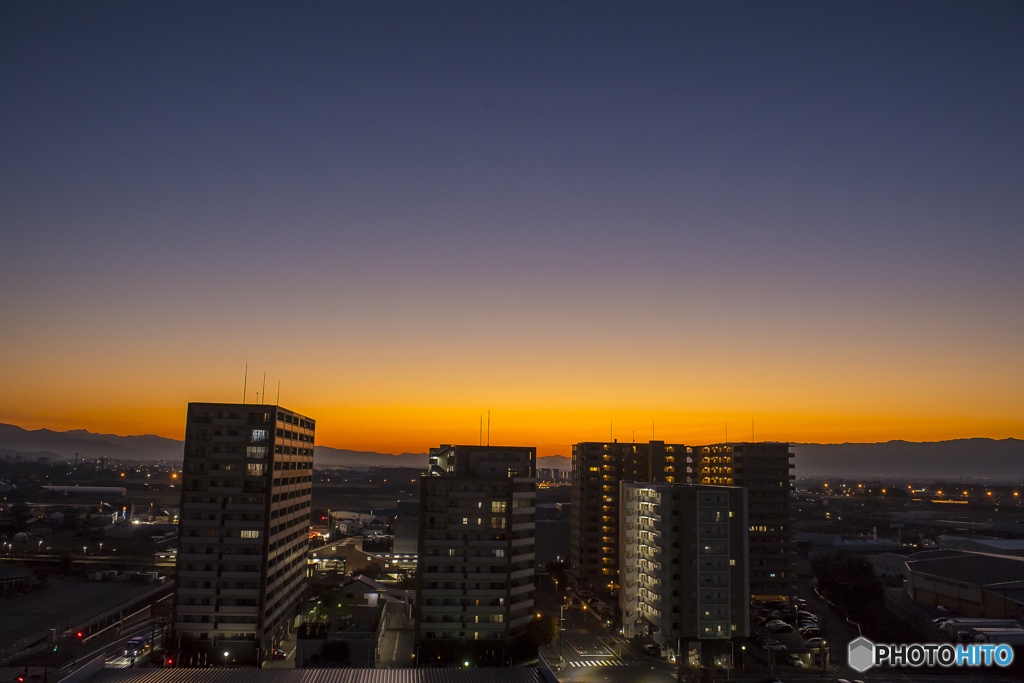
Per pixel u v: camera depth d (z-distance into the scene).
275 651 114.62
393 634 129.88
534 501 124.88
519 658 116.12
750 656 122.50
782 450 170.88
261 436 118.06
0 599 157.62
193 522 114.38
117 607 149.38
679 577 126.06
